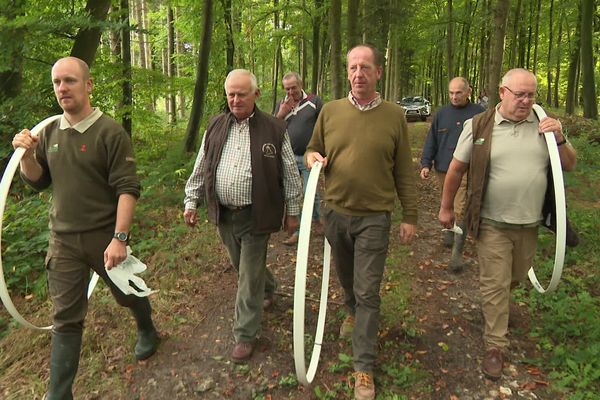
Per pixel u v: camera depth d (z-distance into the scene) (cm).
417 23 1816
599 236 511
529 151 298
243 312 323
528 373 307
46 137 270
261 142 311
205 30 855
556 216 285
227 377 309
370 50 281
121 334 353
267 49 1705
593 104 1352
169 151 863
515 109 291
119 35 862
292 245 540
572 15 1967
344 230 300
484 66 2150
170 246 505
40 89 606
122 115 873
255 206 311
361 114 290
